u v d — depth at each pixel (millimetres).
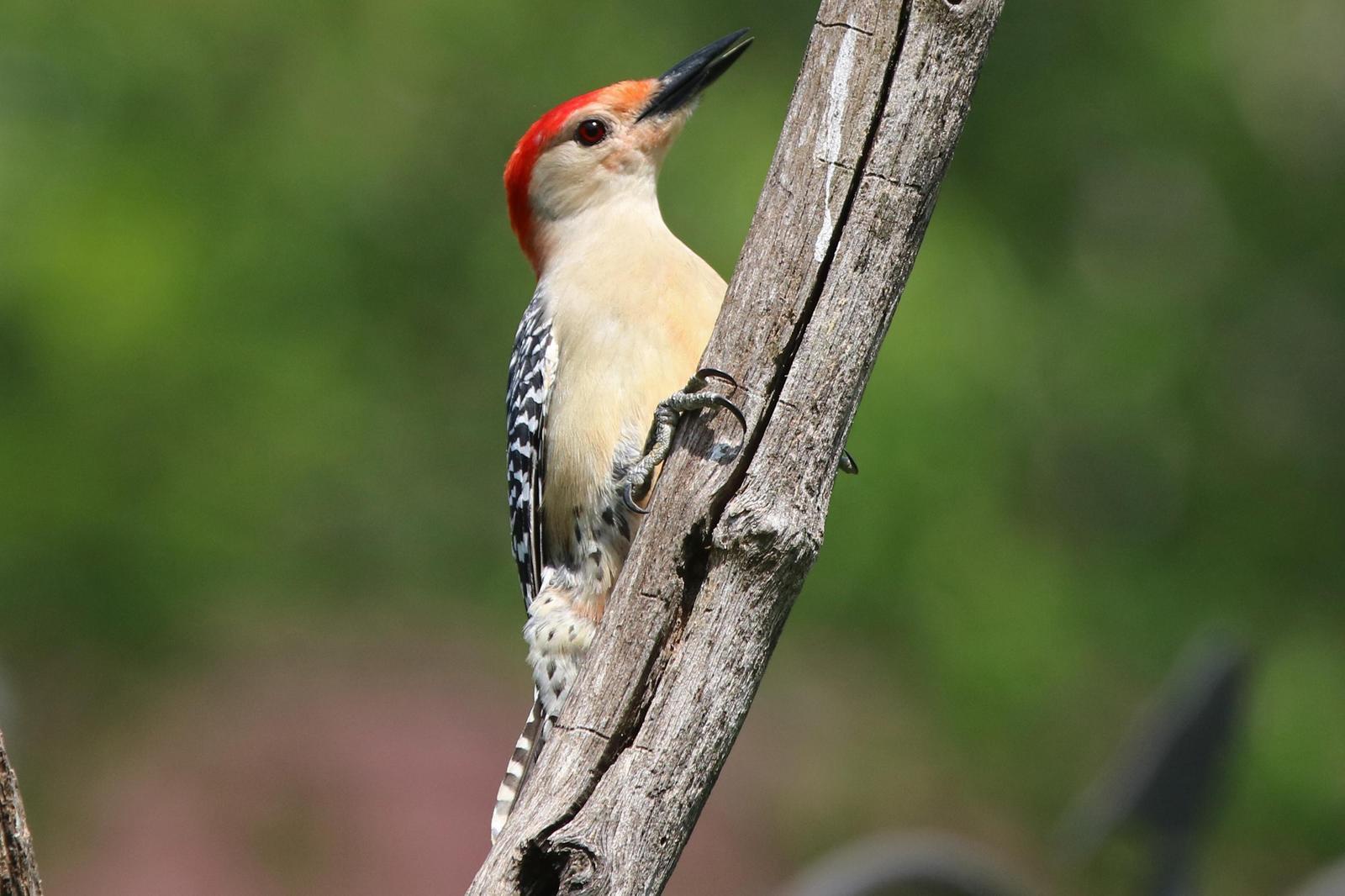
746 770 15000
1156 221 18641
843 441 4762
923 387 15180
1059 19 18922
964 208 17094
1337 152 19938
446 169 16922
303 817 13961
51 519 14867
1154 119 18750
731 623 4652
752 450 4734
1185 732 6625
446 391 16609
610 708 4711
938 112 4719
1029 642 15344
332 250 16203
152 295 14969
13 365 14844
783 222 4770
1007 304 16453
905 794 14844
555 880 4605
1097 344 17531
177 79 16328
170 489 15273
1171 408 17547
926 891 7012
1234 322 18469
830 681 15328
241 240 15898
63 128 15766
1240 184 18969
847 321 4719
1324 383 18609
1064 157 18484
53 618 14977
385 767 14391
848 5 4762
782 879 14219
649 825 4586
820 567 15047
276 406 15562
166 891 13367
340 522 15969
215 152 16219
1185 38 18953
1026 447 16453
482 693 15281
